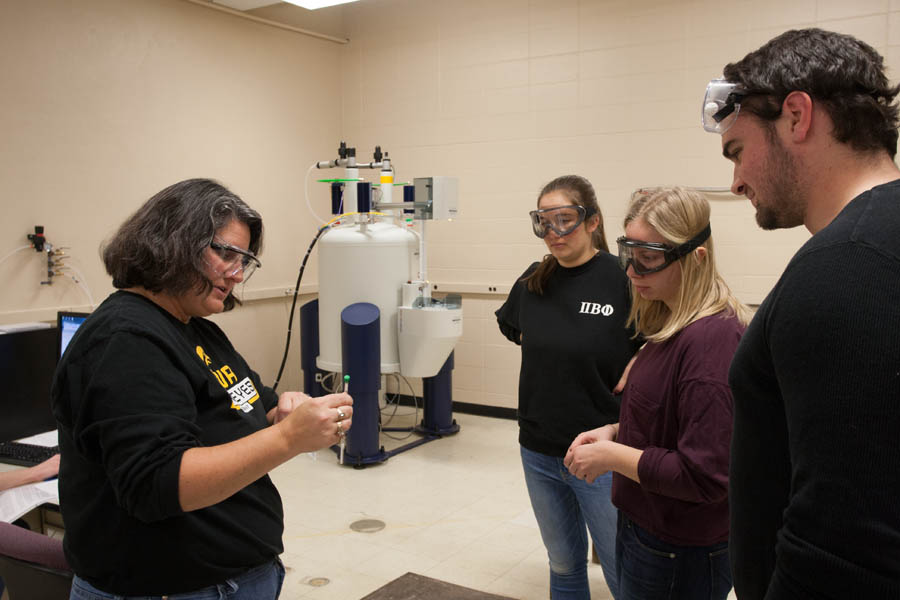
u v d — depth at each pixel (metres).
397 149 5.09
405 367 3.83
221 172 4.37
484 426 4.62
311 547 2.81
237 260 1.13
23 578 1.36
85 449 0.99
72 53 3.51
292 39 4.80
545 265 1.98
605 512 1.79
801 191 0.77
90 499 1.05
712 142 4.02
